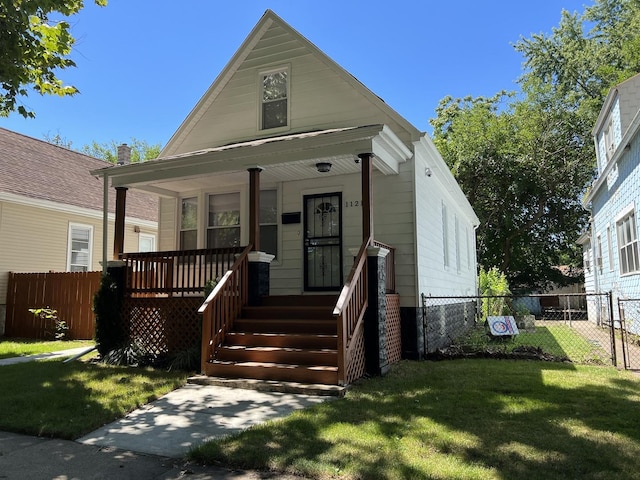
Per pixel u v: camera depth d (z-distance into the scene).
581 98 25.44
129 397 5.38
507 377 6.32
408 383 5.99
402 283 8.31
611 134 13.27
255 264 7.75
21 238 13.52
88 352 8.39
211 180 9.35
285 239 9.34
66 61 7.46
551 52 27.12
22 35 6.46
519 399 5.09
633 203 10.43
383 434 3.92
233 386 5.96
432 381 6.10
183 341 7.82
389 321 7.54
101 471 3.41
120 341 8.34
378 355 6.57
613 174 12.50
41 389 5.81
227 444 3.77
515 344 10.18
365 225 6.91
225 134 10.22
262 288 7.91
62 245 14.81
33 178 14.74
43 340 12.09
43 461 3.62
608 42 25.34
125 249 17.52
